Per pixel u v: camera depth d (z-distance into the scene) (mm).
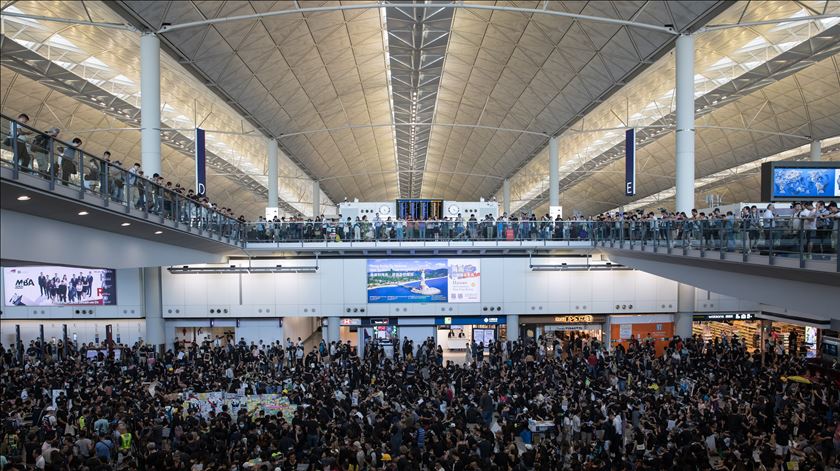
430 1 28781
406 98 47281
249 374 22734
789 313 26906
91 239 16031
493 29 32250
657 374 21812
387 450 13398
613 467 12539
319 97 40438
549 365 23344
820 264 11367
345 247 28906
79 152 12805
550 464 13109
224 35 26406
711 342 29000
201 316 30766
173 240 21203
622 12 24109
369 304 30969
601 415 15633
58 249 14203
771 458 12977
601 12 24828
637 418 16688
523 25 30141
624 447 15234
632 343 28844
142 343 29125
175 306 30734
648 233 21062
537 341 31094
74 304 30156
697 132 48062
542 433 15898
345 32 32812
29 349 27438
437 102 49312
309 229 28828
